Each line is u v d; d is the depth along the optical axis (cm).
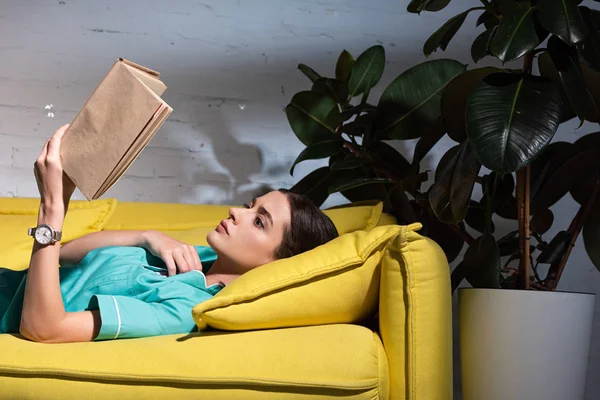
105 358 116
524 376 155
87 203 205
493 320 159
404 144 257
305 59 256
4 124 239
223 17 253
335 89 223
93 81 244
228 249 153
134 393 114
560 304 157
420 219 220
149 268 153
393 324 127
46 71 242
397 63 261
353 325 129
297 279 128
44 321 122
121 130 118
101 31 246
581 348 160
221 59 252
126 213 208
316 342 121
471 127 155
